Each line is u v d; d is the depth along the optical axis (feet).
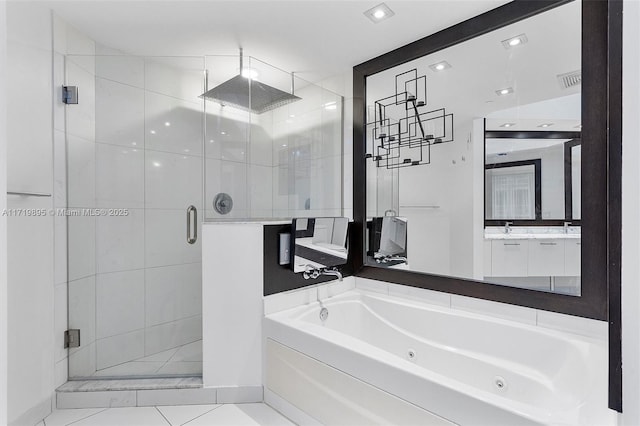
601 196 5.00
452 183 6.85
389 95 7.86
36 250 6.01
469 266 6.58
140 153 7.71
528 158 5.86
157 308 7.95
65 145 6.73
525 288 5.80
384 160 7.97
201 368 7.18
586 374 4.52
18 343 5.61
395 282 7.66
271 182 7.99
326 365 5.33
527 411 3.54
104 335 7.25
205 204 7.63
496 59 6.24
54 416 6.06
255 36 7.21
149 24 6.76
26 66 5.78
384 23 6.66
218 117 7.66
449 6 6.09
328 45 7.50
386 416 4.58
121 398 6.38
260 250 6.50
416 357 6.72
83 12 6.37
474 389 3.96
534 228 5.84
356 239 8.48
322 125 8.60
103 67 7.26
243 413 6.12
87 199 7.07
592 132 5.07
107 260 7.32
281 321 6.18
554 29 5.52
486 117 6.41
